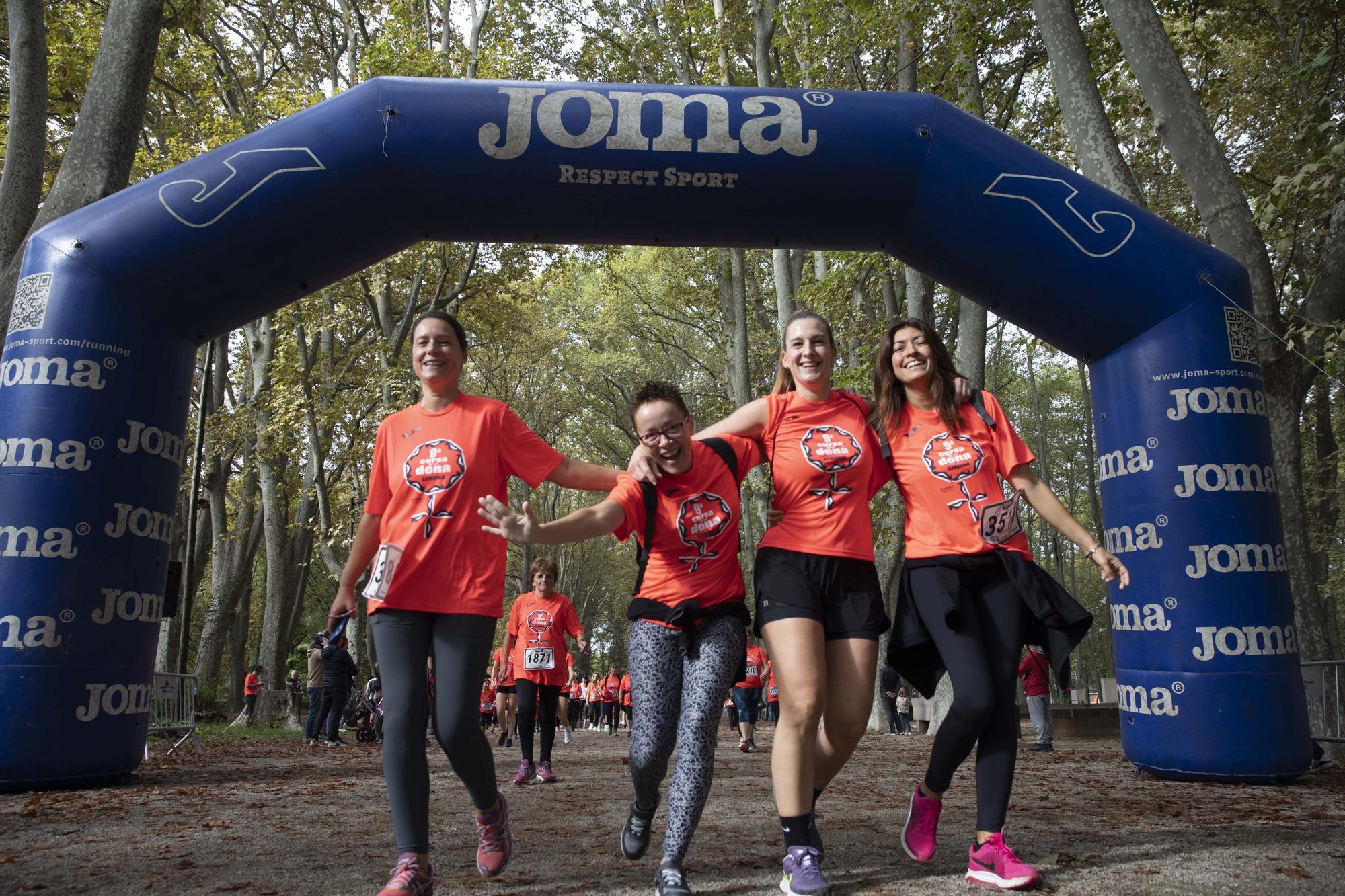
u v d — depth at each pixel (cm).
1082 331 743
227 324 740
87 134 859
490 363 3259
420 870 313
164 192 695
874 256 1553
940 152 711
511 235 738
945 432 385
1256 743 674
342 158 691
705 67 2194
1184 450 709
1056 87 936
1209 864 379
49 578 662
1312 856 396
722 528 344
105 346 690
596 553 5225
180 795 676
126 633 691
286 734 1931
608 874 377
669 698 345
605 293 3138
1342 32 1302
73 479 675
